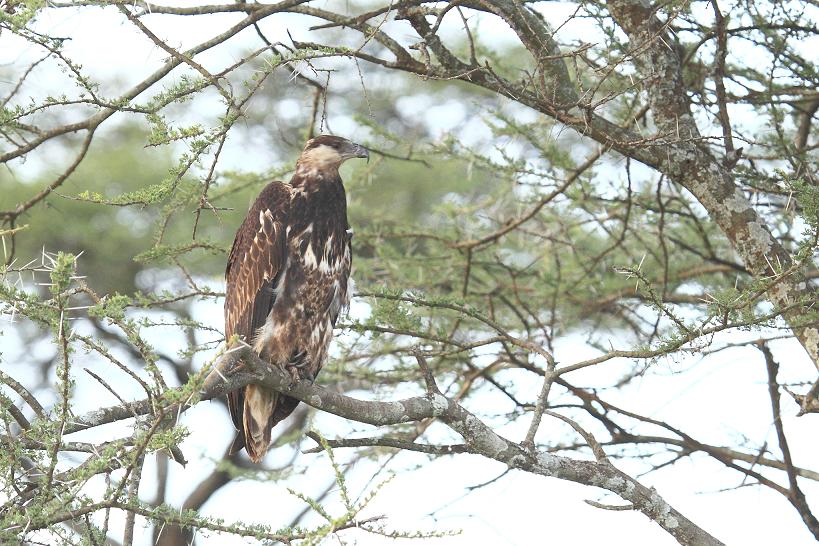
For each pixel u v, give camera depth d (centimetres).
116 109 912
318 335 1131
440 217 1742
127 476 692
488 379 1347
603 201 1453
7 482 698
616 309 1589
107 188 2322
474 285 1560
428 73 1061
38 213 2267
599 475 902
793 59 1203
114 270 2308
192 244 1161
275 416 1082
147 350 664
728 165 1064
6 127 975
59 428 687
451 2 998
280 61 918
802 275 984
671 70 1064
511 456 891
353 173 1525
